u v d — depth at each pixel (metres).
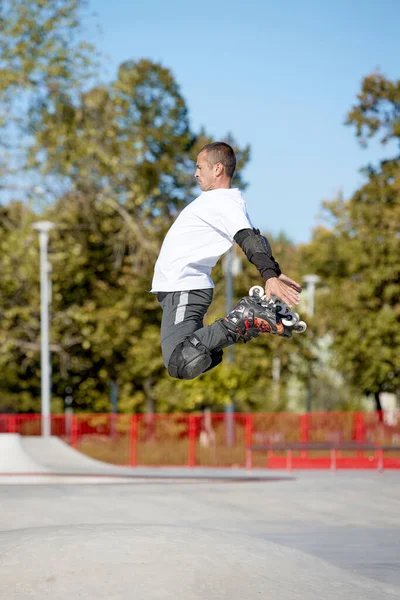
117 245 53.56
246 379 44.62
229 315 6.92
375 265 56.66
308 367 61.00
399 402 80.12
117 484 23.94
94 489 22.05
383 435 39.12
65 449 38.09
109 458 39.72
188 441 39.28
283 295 6.39
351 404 71.75
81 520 16.05
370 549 13.27
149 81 57.66
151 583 7.69
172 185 55.12
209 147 7.36
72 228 52.88
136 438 39.59
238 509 18.59
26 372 61.19
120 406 59.59
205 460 38.94
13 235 49.31
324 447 34.00
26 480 29.33
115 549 8.32
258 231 6.81
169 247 7.19
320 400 75.00
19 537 9.05
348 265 60.59
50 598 7.50
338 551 13.04
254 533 15.27
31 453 36.31
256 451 39.00
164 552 8.32
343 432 39.25
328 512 18.33
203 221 7.07
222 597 7.64
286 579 8.39
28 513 16.48
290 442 37.56
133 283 54.72
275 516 17.70
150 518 16.75
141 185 49.22
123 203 48.97
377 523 16.81
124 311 54.25
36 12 43.53
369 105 56.91
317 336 60.34
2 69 42.94
